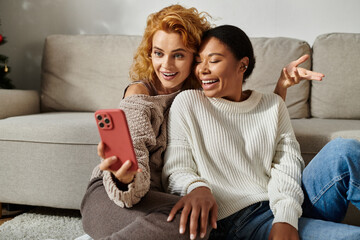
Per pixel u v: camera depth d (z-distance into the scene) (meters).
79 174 1.38
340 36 1.86
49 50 2.04
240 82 1.00
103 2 2.27
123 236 0.73
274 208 0.85
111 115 0.70
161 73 0.99
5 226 1.35
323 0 2.09
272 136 0.98
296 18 2.12
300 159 0.99
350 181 0.80
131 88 1.03
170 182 0.90
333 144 0.87
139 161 0.82
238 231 0.89
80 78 1.97
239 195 0.91
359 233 0.75
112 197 0.77
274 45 1.86
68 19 2.31
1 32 2.35
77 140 1.36
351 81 1.79
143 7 2.23
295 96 1.82
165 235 0.73
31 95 1.97
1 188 1.43
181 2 2.18
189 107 0.97
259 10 2.13
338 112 1.80
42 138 1.38
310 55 1.88
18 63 2.36
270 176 0.98
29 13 2.34
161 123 0.99
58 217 1.46
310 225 0.82
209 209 0.77
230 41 0.93
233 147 0.95
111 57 1.95
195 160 0.96
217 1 2.15
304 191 0.93
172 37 0.95
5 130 1.41
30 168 1.40
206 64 0.94
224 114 0.98
